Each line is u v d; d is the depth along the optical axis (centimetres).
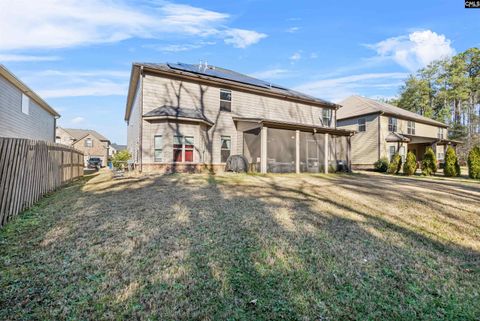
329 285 254
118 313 203
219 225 427
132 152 1725
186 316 202
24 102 1288
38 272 262
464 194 780
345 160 1672
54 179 758
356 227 441
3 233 373
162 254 311
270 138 1412
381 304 226
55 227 403
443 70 3844
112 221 436
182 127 1191
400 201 658
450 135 3403
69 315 199
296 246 347
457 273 288
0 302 211
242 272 273
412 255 333
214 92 1370
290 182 973
